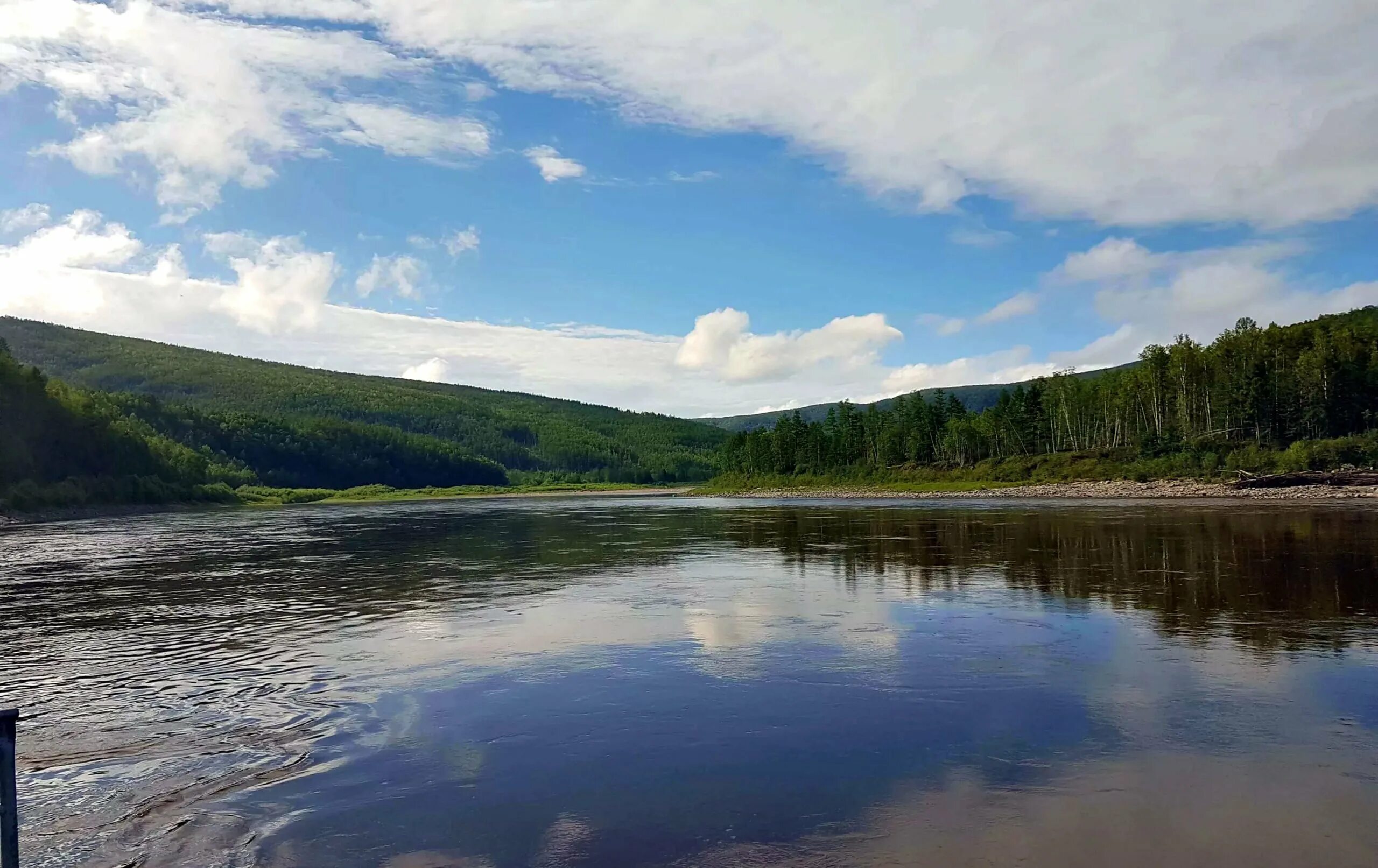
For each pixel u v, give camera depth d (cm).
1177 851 651
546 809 751
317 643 1570
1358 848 654
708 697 1122
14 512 7206
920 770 836
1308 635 1460
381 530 5312
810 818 721
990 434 12712
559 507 9850
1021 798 760
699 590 2180
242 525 6275
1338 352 10156
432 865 643
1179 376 10956
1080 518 4822
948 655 1349
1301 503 6278
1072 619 1653
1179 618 1636
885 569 2559
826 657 1352
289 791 810
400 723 1034
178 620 1858
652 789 795
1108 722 987
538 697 1142
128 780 847
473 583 2436
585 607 1923
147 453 10362
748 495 13912
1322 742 905
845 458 15050
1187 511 5347
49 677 1324
